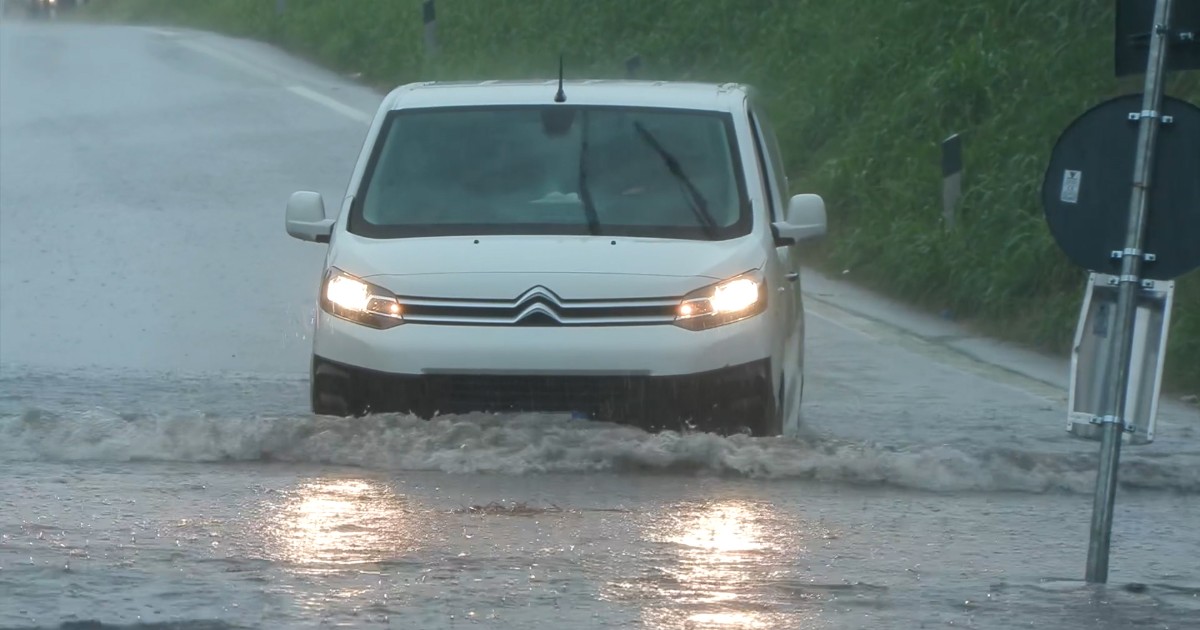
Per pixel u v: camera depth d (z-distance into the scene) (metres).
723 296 23.44
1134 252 16.36
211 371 33.59
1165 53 16.19
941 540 18.97
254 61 84.06
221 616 14.84
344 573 16.59
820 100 61.75
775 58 68.81
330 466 22.73
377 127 26.70
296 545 17.83
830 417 29.89
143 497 20.30
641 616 15.15
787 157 59.97
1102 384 16.78
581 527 19.05
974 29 61.69
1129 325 16.47
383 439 22.86
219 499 20.23
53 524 18.64
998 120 53.78
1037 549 18.66
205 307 39.91
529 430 22.88
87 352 35.25
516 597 15.76
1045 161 48.78
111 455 23.17
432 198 25.47
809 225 25.58
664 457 22.42
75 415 24.50
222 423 23.59
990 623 15.19
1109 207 16.61
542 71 77.44
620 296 23.23
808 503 20.95
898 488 22.31
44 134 61.78
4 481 21.22
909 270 45.56
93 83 74.31
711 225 25.00
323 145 60.78
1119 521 20.67
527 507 20.11
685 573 16.91
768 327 23.72
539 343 22.95
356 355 23.45
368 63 80.50
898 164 54.25
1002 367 36.84
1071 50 56.12
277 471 22.27
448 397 23.25
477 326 23.17
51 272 42.78
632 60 60.69
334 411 23.86
